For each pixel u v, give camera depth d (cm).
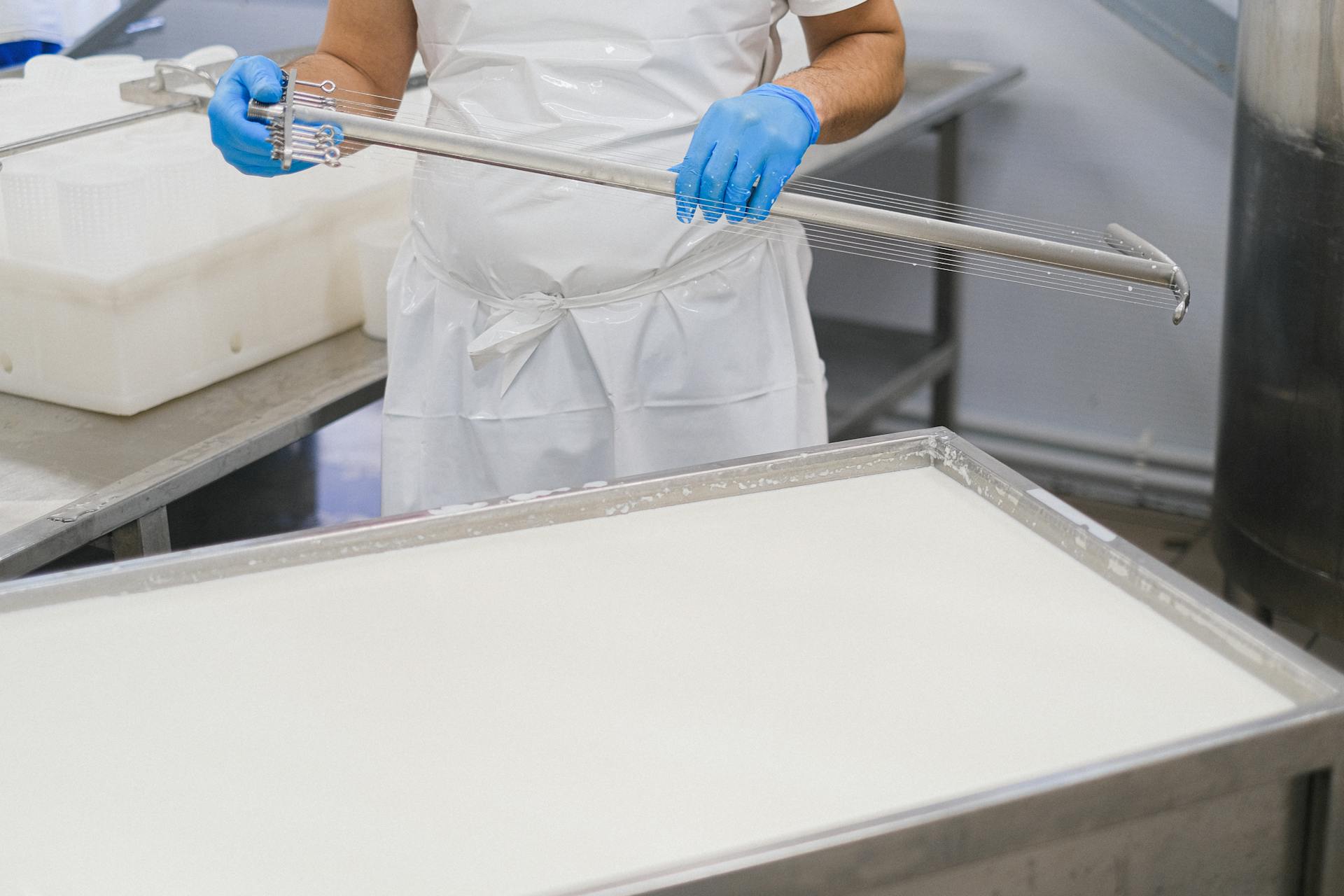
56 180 142
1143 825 75
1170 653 91
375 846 73
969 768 79
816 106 131
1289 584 194
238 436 148
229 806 77
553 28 136
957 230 113
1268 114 183
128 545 140
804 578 101
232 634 94
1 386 157
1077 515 105
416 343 156
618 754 81
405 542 105
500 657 91
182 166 150
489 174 141
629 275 145
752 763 80
